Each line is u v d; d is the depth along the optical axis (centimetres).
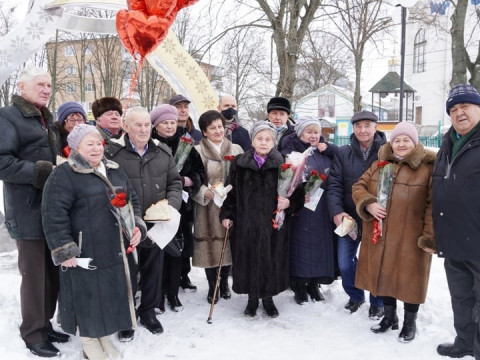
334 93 3036
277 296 461
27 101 316
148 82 2097
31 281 320
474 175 293
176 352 338
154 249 367
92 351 317
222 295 458
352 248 412
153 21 308
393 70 3030
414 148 347
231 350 343
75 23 447
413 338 354
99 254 305
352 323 392
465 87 300
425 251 337
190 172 412
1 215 337
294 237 418
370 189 367
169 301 422
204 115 434
